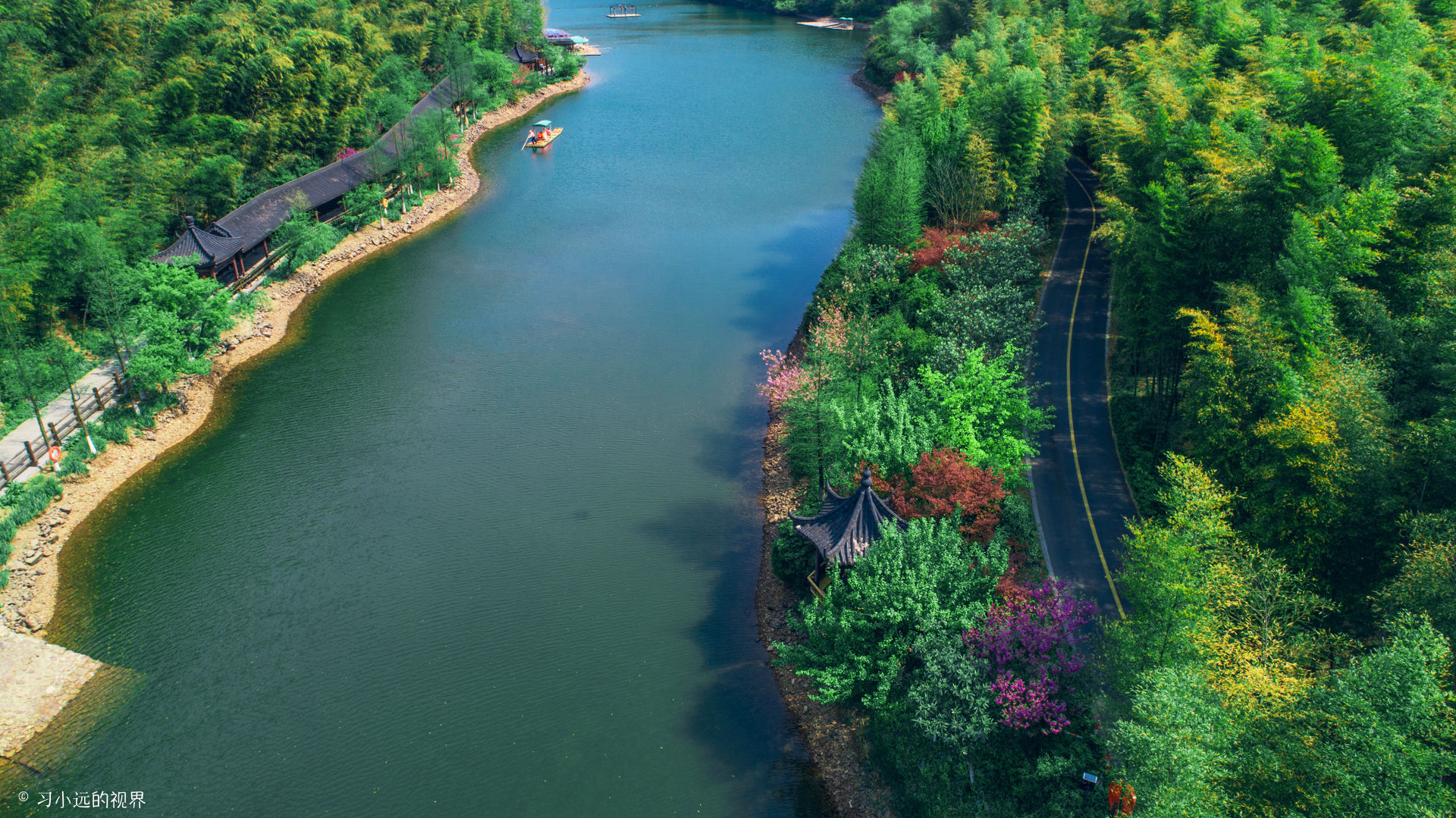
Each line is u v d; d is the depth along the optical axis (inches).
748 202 5590.6
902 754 1994.3
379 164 5206.7
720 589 2657.5
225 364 3791.8
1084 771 1819.6
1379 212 2405.3
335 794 2068.2
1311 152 2561.5
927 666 1914.4
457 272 4707.2
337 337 4050.2
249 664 2397.9
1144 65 4739.2
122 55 5064.0
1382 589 1873.8
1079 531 2603.3
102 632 2485.2
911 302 3535.9
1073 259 4192.9
